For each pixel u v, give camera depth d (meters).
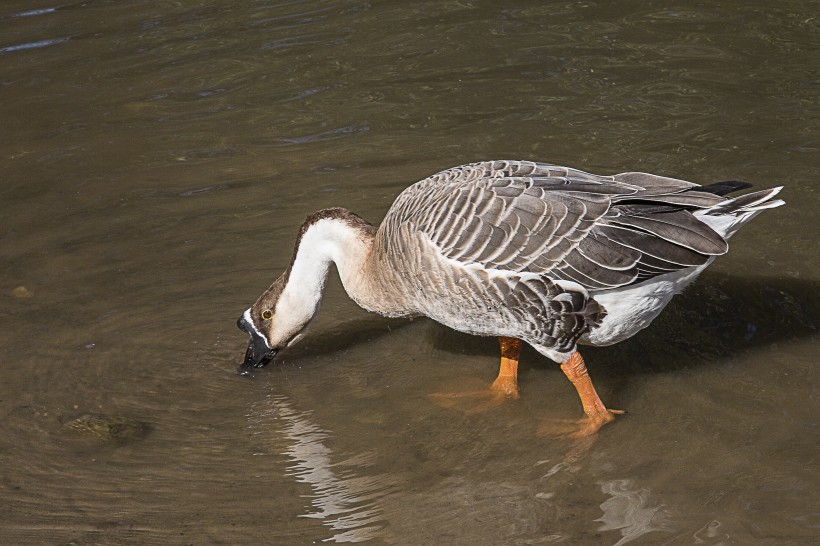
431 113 13.26
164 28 16.34
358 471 7.66
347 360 9.30
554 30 15.67
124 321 9.70
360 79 14.29
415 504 7.19
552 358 7.96
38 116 13.59
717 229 7.58
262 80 14.39
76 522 7.12
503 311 7.73
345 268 8.58
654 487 7.15
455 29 15.95
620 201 7.64
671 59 14.30
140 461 7.86
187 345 9.38
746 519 6.68
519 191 7.73
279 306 8.92
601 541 6.61
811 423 7.67
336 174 11.95
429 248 7.71
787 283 9.52
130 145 12.84
